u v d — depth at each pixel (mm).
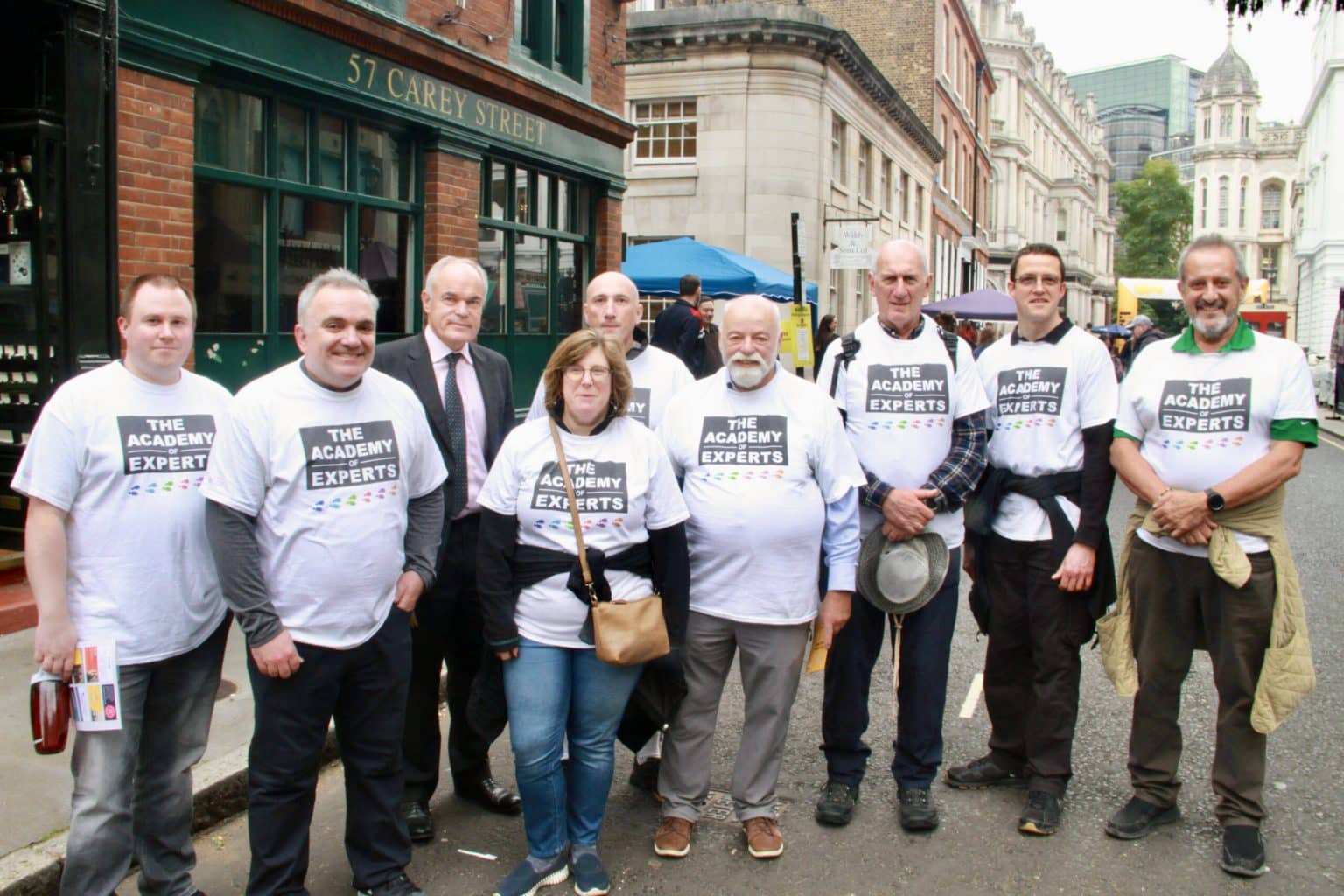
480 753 4191
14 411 6289
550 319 11555
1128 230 82875
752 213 19922
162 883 3295
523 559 3488
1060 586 3969
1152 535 3900
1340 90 43688
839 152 22781
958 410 3979
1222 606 3736
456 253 9539
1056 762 4035
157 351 3068
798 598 3744
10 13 6016
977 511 4141
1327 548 9367
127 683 3064
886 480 3988
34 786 3891
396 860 3428
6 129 6008
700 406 3818
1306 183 53094
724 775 4531
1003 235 55812
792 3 28141
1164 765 3943
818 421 3740
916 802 4012
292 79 7527
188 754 3291
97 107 6039
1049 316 4059
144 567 3061
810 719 5223
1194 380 3781
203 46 6746
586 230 12133
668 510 3545
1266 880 3592
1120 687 3986
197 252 7055
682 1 24703
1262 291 39562
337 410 3180
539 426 3523
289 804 3201
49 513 2934
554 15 11086
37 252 6125
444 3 9094
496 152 10250
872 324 4145
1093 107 89188
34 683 2951
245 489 3045
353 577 3174
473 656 4188
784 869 3703
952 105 35125
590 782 3574
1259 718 3600
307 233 8031
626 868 3711
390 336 9047
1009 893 3521
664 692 3631
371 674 3303
